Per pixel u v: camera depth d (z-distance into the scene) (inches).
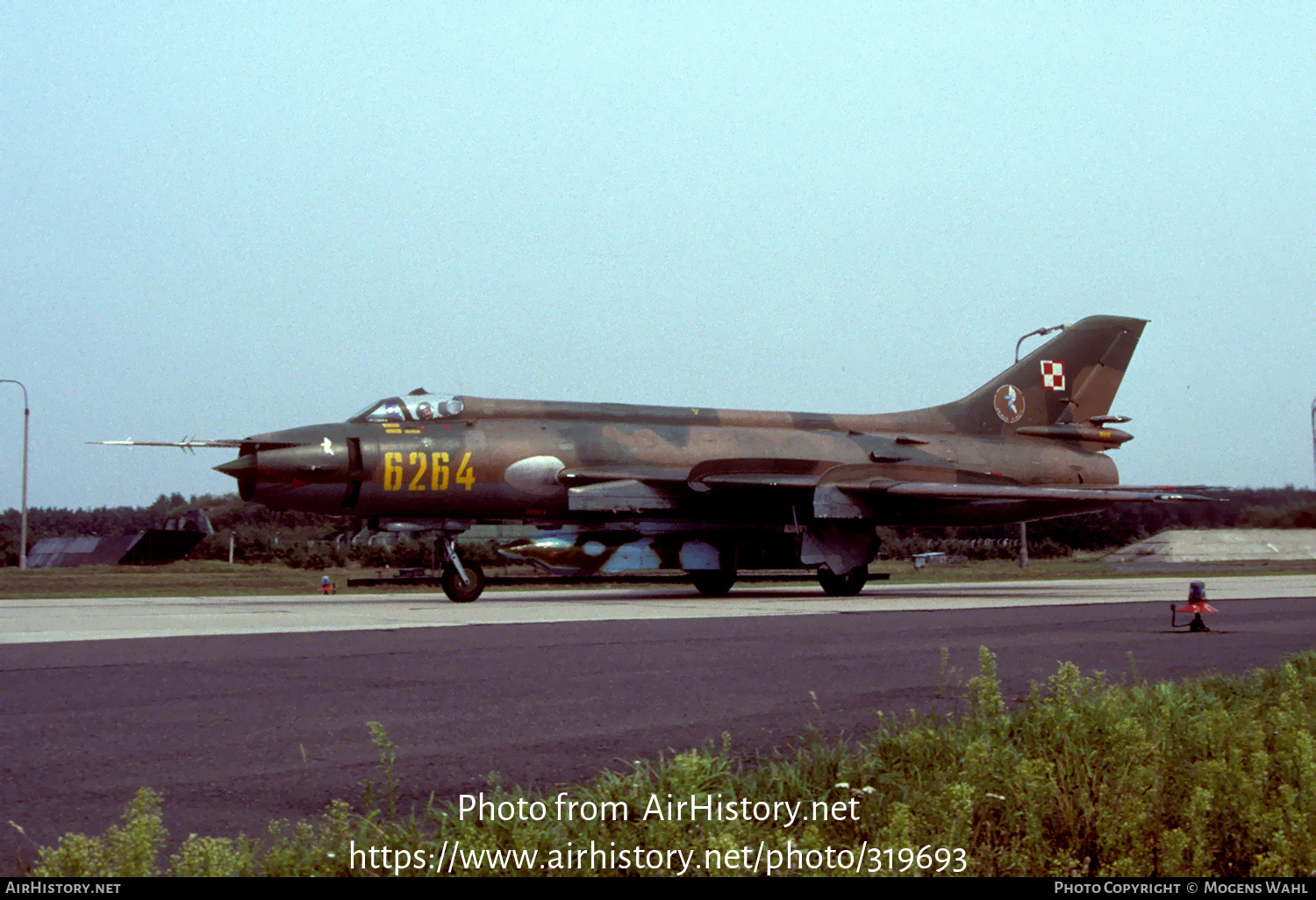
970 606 867.4
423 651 506.6
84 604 925.8
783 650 515.5
